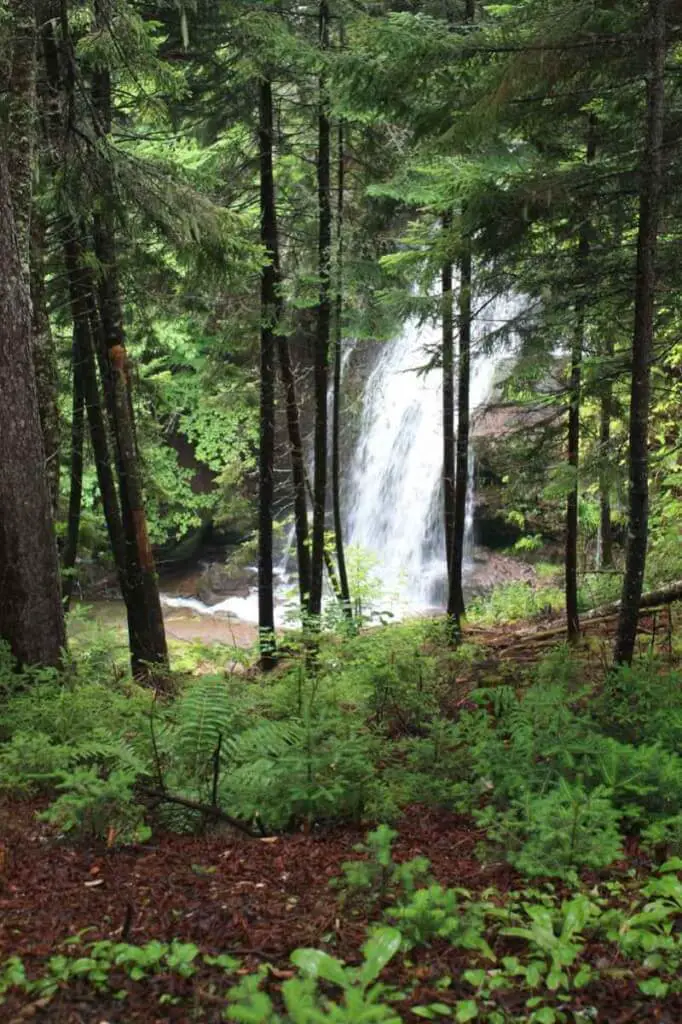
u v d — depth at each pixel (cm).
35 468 755
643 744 509
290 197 1437
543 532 2014
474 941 304
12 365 734
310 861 420
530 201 696
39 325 960
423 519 2180
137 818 450
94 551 1727
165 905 362
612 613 1261
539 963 282
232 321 1277
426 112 706
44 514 762
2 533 742
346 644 927
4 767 509
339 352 1438
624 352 976
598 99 809
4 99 823
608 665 868
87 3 898
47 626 762
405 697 754
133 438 1109
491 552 2053
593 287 815
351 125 1236
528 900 358
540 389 1470
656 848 401
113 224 1010
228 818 464
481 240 770
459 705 793
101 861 412
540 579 1902
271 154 1211
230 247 903
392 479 2272
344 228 1253
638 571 706
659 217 673
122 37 889
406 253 897
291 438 1363
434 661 914
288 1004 222
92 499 2108
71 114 879
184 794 489
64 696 630
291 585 2352
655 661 845
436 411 2202
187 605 2322
